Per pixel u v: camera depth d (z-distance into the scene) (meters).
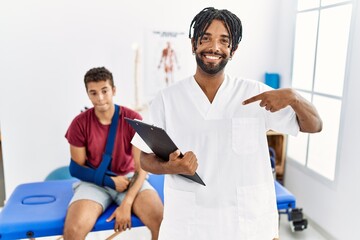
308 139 2.75
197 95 1.20
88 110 1.97
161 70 2.93
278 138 3.05
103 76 1.85
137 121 1.06
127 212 1.80
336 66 2.44
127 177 1.99
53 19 2.67
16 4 2.59
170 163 1.05
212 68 1.14
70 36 2.72
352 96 2.22
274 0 3.03
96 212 1.79
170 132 1.20
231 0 2.95
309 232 2.61
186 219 1.20
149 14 2.82
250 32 3.04
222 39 1.12
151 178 2.32
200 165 1.18
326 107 2.56
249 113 1.18
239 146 1.17
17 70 2.68
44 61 2.71
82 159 1.98
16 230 1.70
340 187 2.36
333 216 2.45
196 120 1.18
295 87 2.92
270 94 1.04
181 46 2.93
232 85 1.22
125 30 2.81
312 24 2.68
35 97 2.75
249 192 1.18
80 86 2.82
